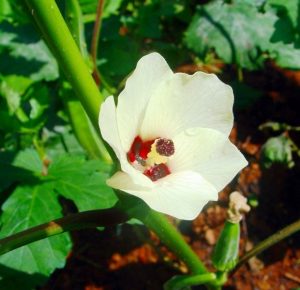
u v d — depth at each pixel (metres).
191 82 0.20
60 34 0.19
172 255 0.40
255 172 0.43
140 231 0.38
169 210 0.18
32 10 0.19
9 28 0.37
